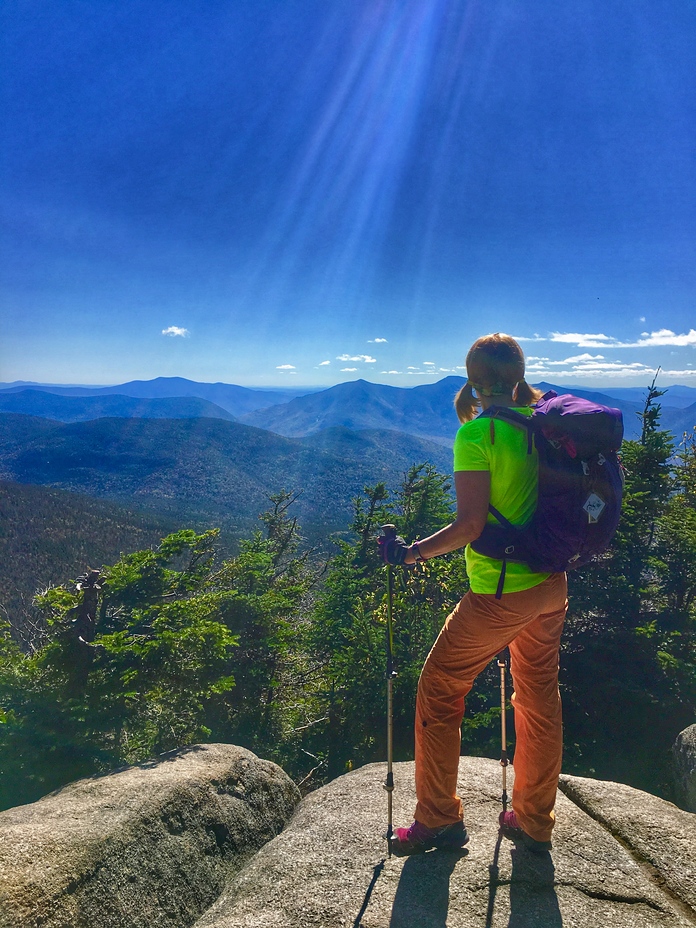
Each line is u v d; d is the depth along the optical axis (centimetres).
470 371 266
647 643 2022
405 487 2950
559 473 231
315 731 2395
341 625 2538
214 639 1698
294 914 244
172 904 342
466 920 232
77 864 319
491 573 248
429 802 278
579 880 256
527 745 272
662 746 1886
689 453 2838
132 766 488
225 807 430
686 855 282
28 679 1605
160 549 1889
